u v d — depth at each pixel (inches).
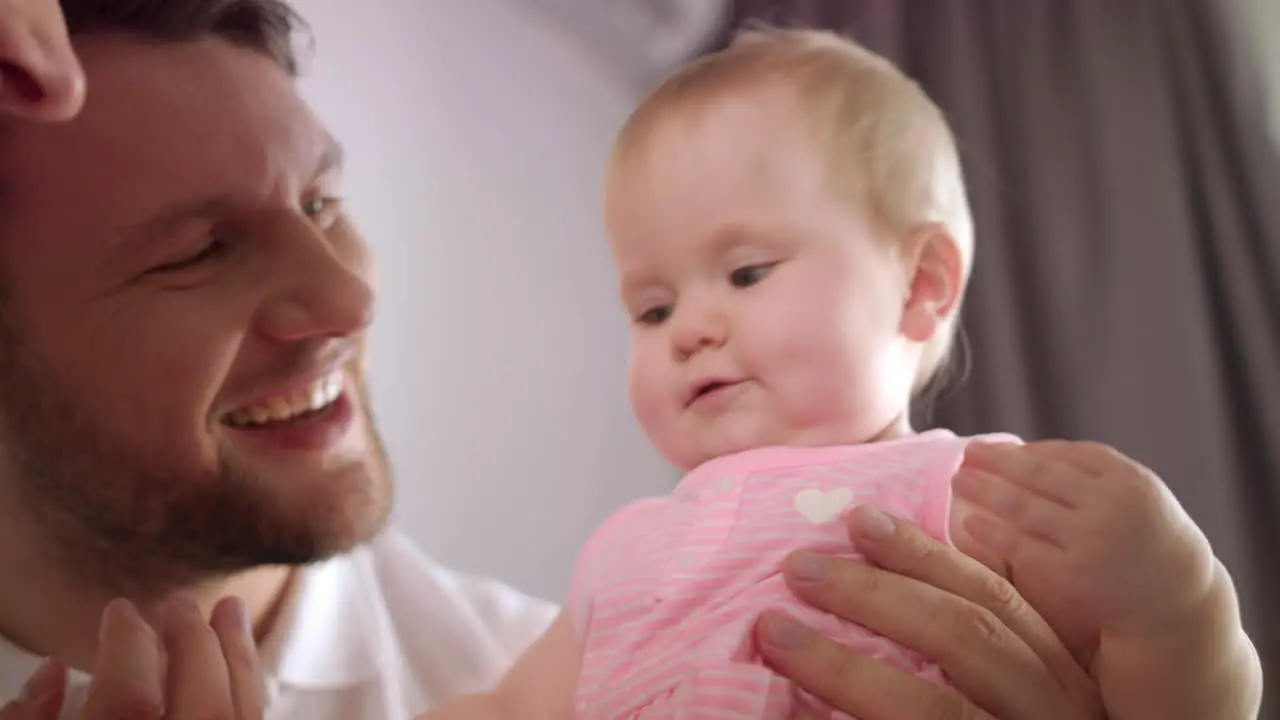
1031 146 69.7
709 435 33.1
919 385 37.6
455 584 50.1
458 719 31.6
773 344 32.1
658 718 26.5
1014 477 27.8
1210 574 27.0
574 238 80.0
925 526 29.7
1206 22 64.9
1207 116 63.9
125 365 31.9
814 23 79.6
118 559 34.3
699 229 33.8
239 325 32.7
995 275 67.0
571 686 31.0
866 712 26.0
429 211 67.2
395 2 68.2
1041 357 66.5
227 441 33.4
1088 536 26.6
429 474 63.1
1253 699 28.3
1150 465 59.7
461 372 67.0
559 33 82.5
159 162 32.2
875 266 33.6
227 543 33.8
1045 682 28.0
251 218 33.7
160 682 24.6
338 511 35.1
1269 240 59.9
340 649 40.1
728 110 35.1
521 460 70.5
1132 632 26.9
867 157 34.8
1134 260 63.0
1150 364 60.9
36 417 32.6
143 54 33.3
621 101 87.9
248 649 27.0
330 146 37.6
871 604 27.5
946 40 74.0
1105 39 67.8
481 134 73.4
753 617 27.9
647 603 29.6
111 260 31.9
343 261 37.5
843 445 32.0
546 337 75.1
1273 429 57.6
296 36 57.2
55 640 35.2
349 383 37.8
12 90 21.0
